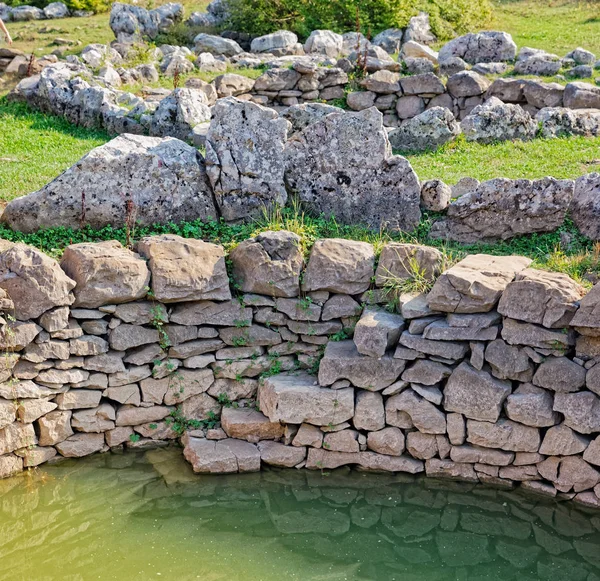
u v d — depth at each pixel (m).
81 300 6.23
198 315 6.55
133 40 16.02
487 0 18.83
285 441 6.43
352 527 5.81
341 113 7.45
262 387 6.57
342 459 6.39
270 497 6.11
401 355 6.23
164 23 17.05
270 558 5.42
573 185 7.13
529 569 5.40
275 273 6.54
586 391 5.90
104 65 13.70
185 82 12.91
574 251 7.06
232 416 6.55
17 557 5.37
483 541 5.69
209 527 5.74
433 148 10.63
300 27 16.56
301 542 5.61
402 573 5.32
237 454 6.34
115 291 6.24
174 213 7.34
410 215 7.43
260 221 7.39
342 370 6.27
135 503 5.97
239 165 7.36
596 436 5.94
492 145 10.70
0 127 11.48
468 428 6.18
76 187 7.16
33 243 7.05
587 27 17.28
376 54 13.85
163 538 5.60
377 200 7.45
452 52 14.73
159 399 6.60
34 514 5.82
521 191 7.21
